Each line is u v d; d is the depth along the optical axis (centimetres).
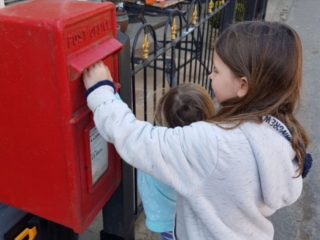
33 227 147
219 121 108
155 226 149
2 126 118
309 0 899
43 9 108
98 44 112
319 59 534
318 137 349
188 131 107
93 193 128
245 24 109
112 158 138
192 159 105
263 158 104
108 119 107
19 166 122
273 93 106
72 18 100
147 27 184
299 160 115
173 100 145
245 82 106
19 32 101
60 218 124
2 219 139
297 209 265
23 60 104
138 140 107
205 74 350
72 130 109
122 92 133
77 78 107
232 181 105
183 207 119
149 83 388
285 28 108
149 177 144
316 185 288
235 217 111
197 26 267
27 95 108
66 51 100
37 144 115
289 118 113
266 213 119
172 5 453
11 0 228
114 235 161
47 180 120
